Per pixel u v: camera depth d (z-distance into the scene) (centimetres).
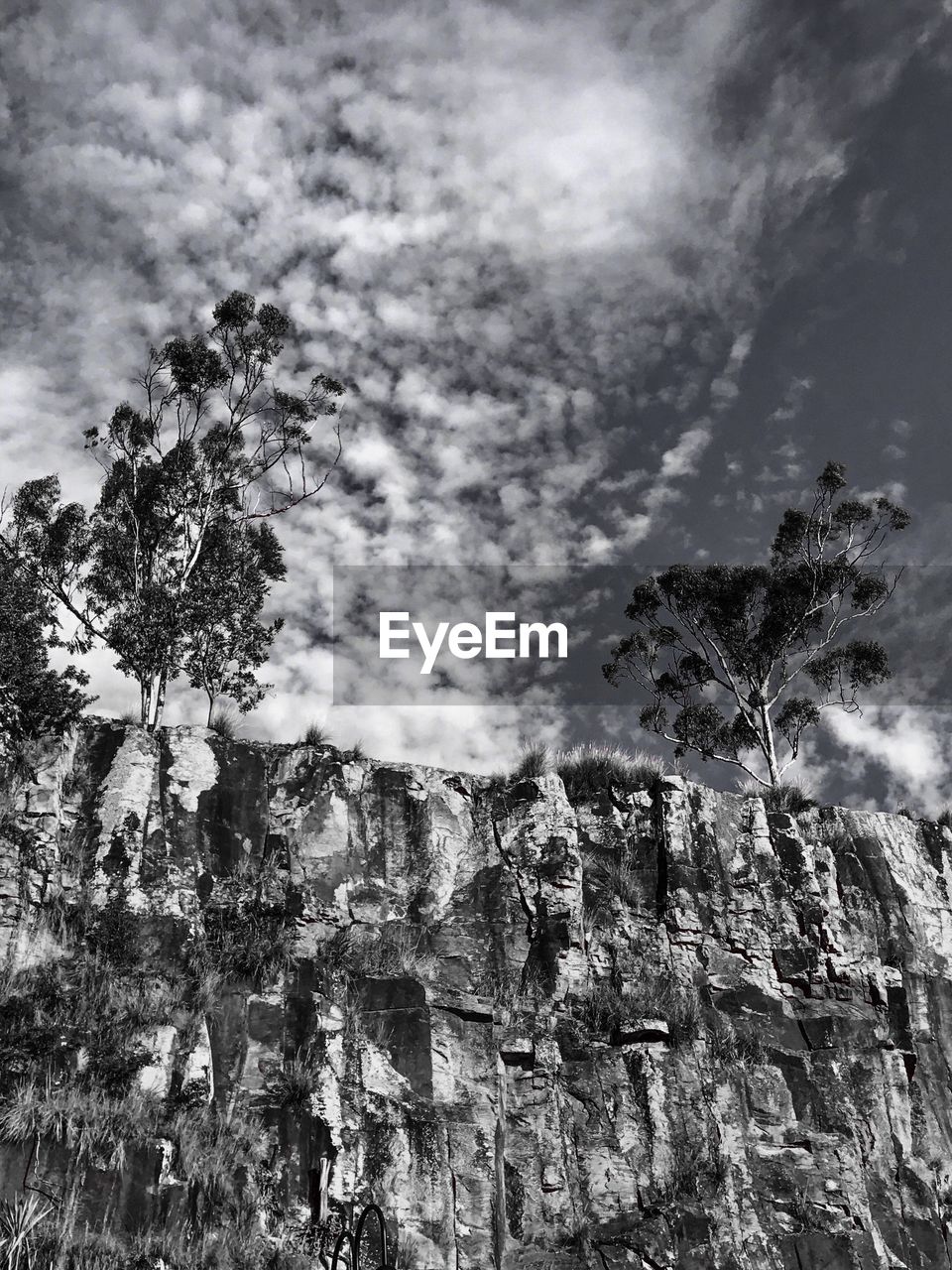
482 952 2134
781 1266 1881
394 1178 1766
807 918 2350
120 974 1794
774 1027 2181
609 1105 1975
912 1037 2322
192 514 2858
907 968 2417
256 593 2803
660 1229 1838
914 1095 2256
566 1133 1931
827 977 2303
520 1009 2061
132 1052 1686
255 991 1908
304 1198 1711
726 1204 1898
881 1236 2005
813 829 2553
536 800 2302
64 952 1803
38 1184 1483
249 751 2205
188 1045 1753
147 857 1961
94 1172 1521
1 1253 1391
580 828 2361
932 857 2620
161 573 2769
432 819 2269
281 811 2169
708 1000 2180
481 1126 1883
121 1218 1508
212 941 1947
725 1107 2023
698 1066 2058
